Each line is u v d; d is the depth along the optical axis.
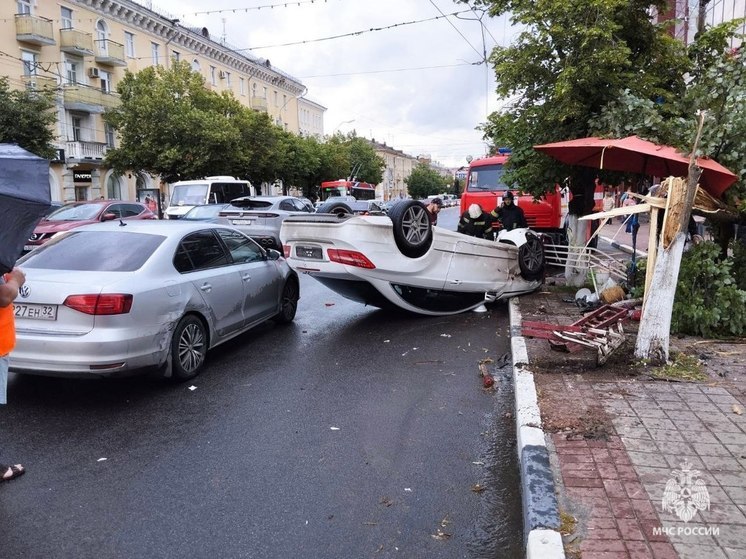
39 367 5.23
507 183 10.78
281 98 66.62
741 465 3.84
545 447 4.07
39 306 5.30
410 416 5.30
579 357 6.16
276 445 4.71
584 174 10.35
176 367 6.01
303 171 48.59
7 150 3.82
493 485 4.08
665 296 5.78
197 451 4.61
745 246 7.86
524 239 9.93
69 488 4.04
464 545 3.41
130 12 40.50
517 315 8.47
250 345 7.70
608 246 19.19
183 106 32.75
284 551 3.33
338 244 7.64
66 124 35.75
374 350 7.43
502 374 6.47
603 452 4.04
